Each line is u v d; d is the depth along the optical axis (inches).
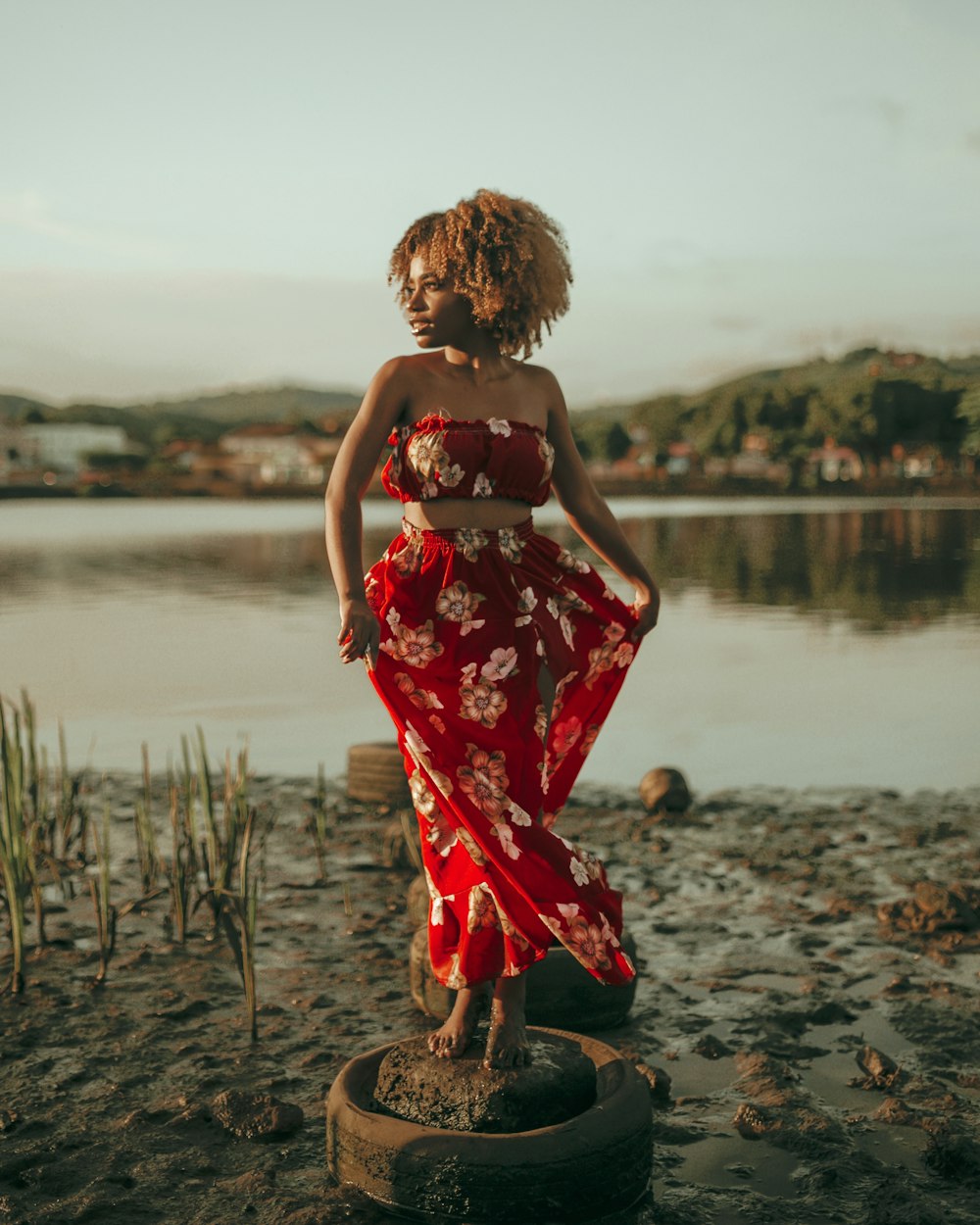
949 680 403.5
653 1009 147.9
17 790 180.4
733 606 650.8
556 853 109.1
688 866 208.4
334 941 174.6
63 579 845.8
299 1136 117.6
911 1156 112.3
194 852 184.7
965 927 174.2
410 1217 102.1
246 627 562.6
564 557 120.3
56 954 169.0
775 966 161.6
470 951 110.5
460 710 111.2
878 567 882.8
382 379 115.7
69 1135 117.6
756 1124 117.5
